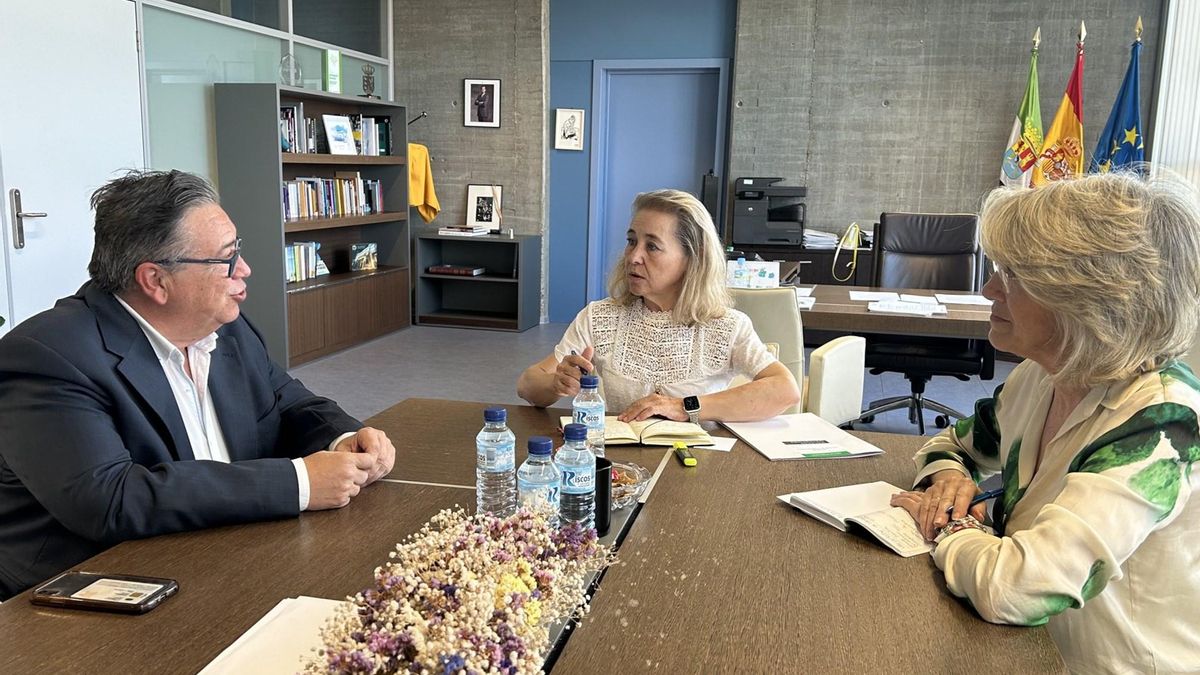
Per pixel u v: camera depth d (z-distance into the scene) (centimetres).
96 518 125
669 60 672
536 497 117
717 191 666
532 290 698
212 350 162
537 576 90
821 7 628
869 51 626
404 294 675
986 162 620
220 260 144
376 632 73
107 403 136
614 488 147
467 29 689
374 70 679
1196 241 109
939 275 474
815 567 123
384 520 137
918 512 137
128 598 107
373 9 680
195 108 490
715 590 115
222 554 123
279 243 510
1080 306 110
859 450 175
